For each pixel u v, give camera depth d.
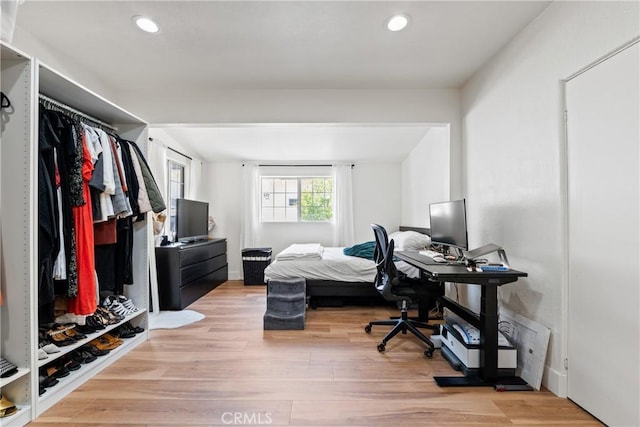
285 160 5.32
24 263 1.54
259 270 4.86
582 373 1.63
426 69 2.64
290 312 2.97
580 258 1.64
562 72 1.73
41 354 1.66
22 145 1.53
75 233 1.80
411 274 3.37
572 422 1.53
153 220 3.51
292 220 5.47
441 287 2.60
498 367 1.94
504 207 2.28
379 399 1.73
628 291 1.39
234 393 1.78
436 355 2.30
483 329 1.93
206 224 4.85
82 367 1.93
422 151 4.25
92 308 1.86
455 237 2.54
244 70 2.66
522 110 2.08
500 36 2.16
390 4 1.83
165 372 2.03
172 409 1.63
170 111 3.06
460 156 3.01
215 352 2.35
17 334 1.54
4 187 1.54
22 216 1.54
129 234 2.32
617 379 1.44
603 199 1.50
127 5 1.82
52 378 1.72
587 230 1.60
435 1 1.80
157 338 2.63
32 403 1.54
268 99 3.05
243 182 5.28
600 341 1.52
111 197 2.07
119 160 2.12
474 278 1.89
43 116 1.66
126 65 2.56
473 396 1.76
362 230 5.37
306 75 2.75
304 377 1.97
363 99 3.04
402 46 2.29
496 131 2.39
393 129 4.05
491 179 2.46
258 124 3.05
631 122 1.37
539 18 1.92
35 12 1.88
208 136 4.30
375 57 2.45
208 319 3.16
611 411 1.47
